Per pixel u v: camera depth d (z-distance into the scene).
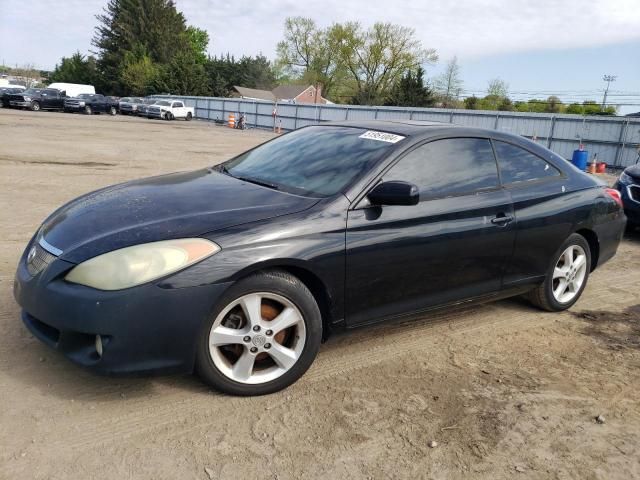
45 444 2.62
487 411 3.18
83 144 17.92
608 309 5.01
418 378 3.51
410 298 3.66
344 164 3.64
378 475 2.59
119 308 2.69
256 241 2.97
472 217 3.82
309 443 2.79
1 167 11.45
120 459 2.56
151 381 3.21
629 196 7.96
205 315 2.85
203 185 3.70
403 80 54.62
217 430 2.83
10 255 5.38
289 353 3.18
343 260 3.25
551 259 4.50
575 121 24.61
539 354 3.97
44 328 3.01
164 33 73.88
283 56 73.06
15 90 39.19
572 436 2.99
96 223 3.08
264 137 31.72
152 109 43.78
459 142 4.00
